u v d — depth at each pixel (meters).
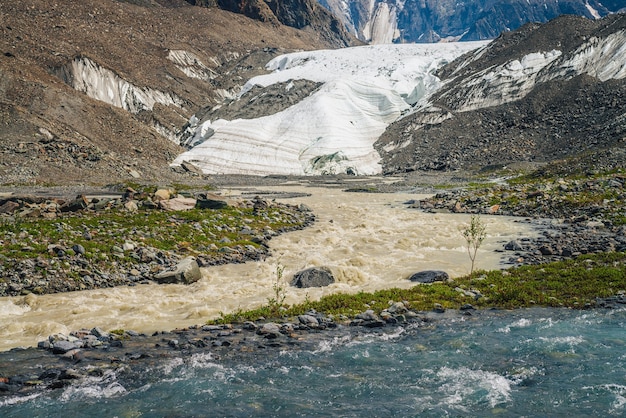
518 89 148.38
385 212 58.28
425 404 11.96
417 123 148.62
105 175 97.94
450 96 156.38
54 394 12.37
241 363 14.54
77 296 23.30
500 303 20.83
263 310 20.14
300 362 14.62
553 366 14.05
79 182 89.75
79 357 14.91
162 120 154.75
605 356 14.59
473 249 34.50
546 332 16.83
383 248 35.53
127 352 15.43
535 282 23.22
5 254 26.27
